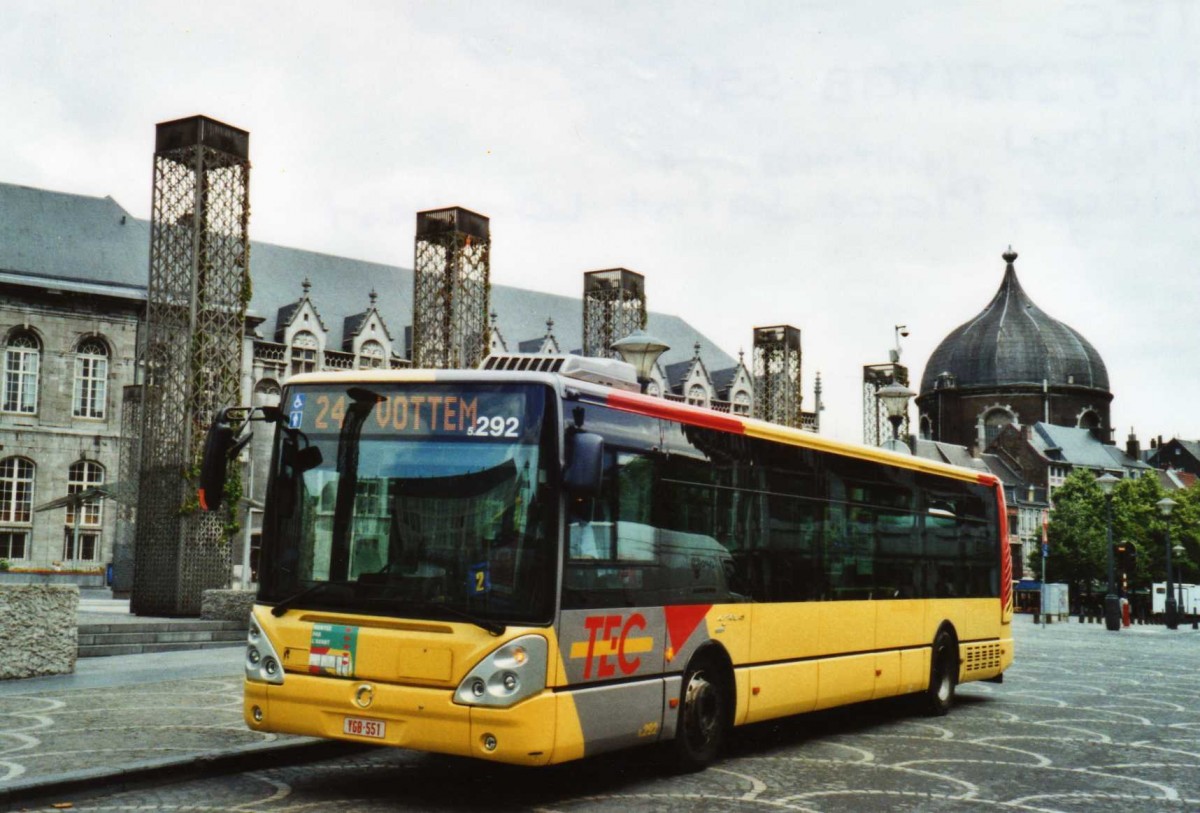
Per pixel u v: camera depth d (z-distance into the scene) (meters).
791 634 12.07
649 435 10.12
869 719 14.97
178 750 10.09
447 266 36.72
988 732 13.76
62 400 61.56
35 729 11.16
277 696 9.02
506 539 8.71
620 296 46.00
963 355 147.62
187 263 28.03
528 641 8.52
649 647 9.83
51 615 15.85
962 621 16.14
